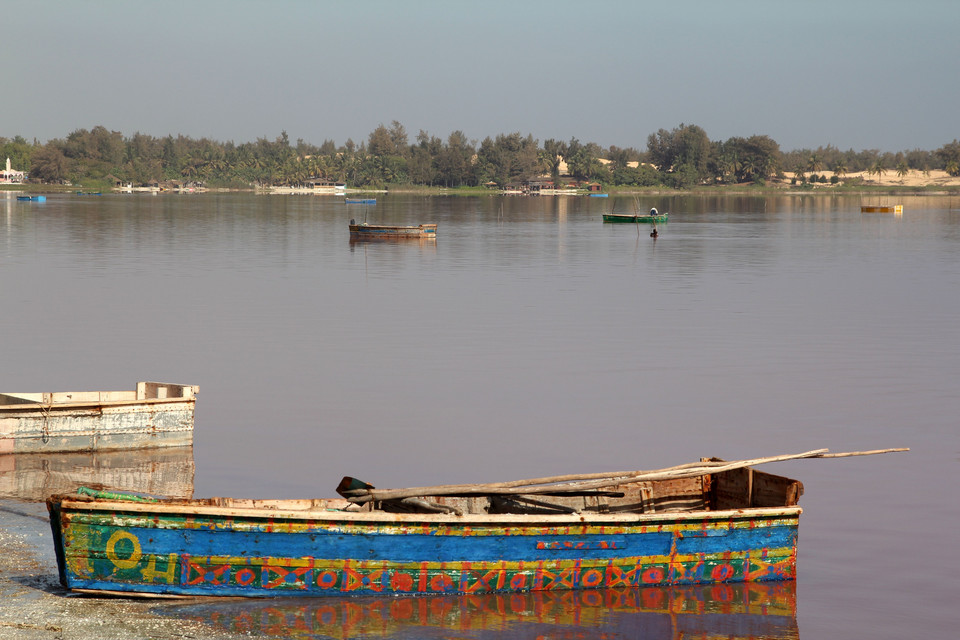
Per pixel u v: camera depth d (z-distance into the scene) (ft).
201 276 199.00
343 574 49.49
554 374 104.73
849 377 104.01
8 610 47.11
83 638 44.68
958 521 62.49
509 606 49.83
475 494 54.19
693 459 75.05
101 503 47.70
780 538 53.62
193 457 74.13
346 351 116.98
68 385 97.45
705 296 173.68
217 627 46.47
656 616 49.37
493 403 91.81
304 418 85.92
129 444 75.31
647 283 194.90
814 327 137.59
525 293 176.96
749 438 81.00
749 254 271.49
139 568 48.37
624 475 55.57
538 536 50.65
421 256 259.39
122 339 123.34
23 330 128.98
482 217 508.12
